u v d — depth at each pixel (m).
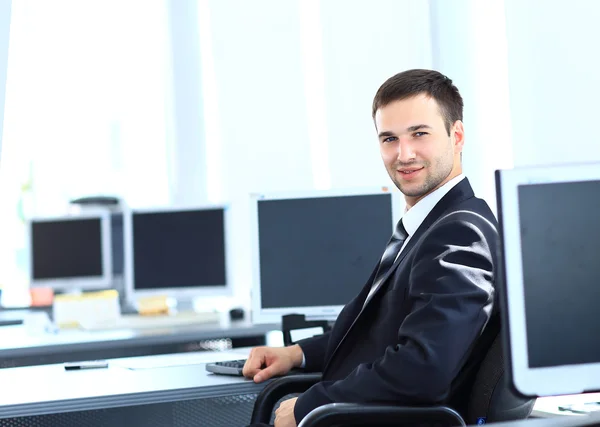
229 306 5.10
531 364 1.33
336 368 2.01
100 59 5.98
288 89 4.98
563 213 1.35
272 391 2.08
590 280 1.35
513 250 1.33
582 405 1.85
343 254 2.99
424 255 1.83
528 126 3.26
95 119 6.02
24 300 5.86
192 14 5.53
